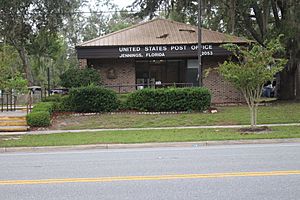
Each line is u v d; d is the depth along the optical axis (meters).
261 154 11.87
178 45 27.08
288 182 7.89
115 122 20.80
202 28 30.31
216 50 26.95
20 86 18.70
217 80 28.38
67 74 26.73
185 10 30.11
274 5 28.14
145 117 21.77
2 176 9.19
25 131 19.25
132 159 11.46
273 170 9.16
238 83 17.50
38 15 35.50
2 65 17.56
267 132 16.97
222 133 16.97
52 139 16.16
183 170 9.39
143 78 29.05
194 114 22.25
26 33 36.06
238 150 12.94
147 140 15.25
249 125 19.62
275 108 24.36
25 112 23.00
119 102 23.31
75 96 22.92
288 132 16.73
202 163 10.39
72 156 12.55
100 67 28.34
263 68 17.12
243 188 7.46
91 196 7.12
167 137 15.98
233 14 26.83
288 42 26.58
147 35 28.53
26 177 8.99
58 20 36.03
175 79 29.08
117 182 8.20
